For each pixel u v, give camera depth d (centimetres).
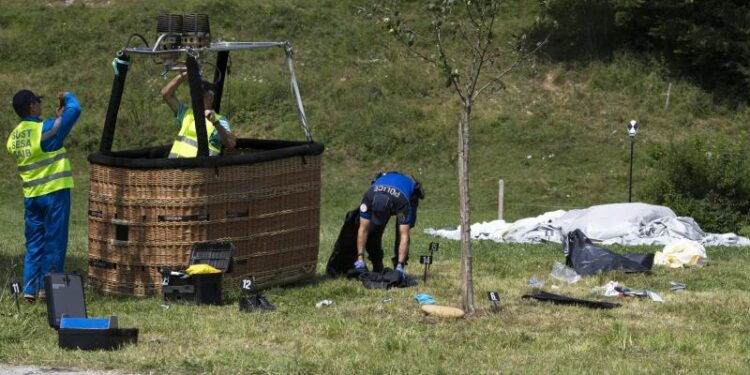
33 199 2772
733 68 9450
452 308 2659
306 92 9719
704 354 2272
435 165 8788
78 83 9869
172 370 2017
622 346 2319
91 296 2839
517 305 2819
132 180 2844
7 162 8906
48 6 11125
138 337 2303
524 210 7719
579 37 10238
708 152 6562
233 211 2888
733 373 2086
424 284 3147
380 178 3216
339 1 11006
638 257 3553
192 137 3017
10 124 9331
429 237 5328
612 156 8738
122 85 3016
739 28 9362
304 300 2872
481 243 4819
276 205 3012
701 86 9700
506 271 3497
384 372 2030
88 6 11100
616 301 2931
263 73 9894
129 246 2872
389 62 10044
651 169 8212
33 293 2767
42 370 2014
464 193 2675
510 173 8575
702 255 3766
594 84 9712
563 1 10175
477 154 8888
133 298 2862
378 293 2983
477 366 2102
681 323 2631
